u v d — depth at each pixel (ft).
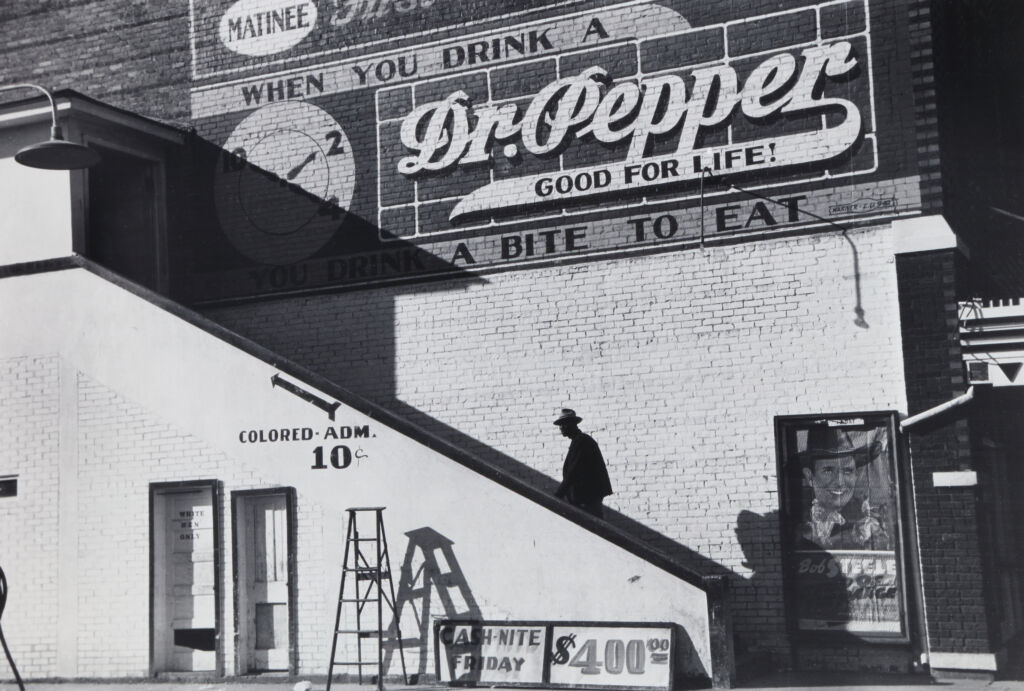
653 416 44.57
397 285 49.24
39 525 45.19
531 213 47.39
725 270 44.14
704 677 36.27
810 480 42.19
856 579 41.16
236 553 42.22
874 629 40.70
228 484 42.57
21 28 58.29
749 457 43.06
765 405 43.04
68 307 45.88
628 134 46.21
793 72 44.09
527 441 46.34
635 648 36.81
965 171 45.68
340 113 51.16
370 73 50.80
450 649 38.88
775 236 43.60
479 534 39.24
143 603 43.21
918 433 39.91
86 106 47.85
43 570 44.88
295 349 50.62
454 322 48.08
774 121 44.19
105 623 43.70
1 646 45.01
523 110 48.03
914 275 40.81
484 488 39.40
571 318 46.26
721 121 44.91
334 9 51.78
